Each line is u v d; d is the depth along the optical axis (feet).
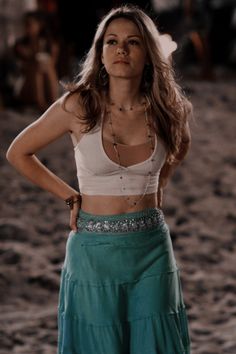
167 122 11.69
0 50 51.83
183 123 11.93
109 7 68.49
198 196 32.89
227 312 20.99
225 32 83.10
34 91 48.75
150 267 11.51
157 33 11.63
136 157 11.51
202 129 47.19
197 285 22.95
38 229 27.61
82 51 69.21
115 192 11.46
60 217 29.17
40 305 21.36
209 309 21.26
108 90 11.65
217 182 35.37
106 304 11.38
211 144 43.14
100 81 11.64
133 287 11.50
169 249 11.75
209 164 38.60
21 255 24.26
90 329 11.44
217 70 78.18
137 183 11.51
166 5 82.74
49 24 49.14
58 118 11.57
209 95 60.08
